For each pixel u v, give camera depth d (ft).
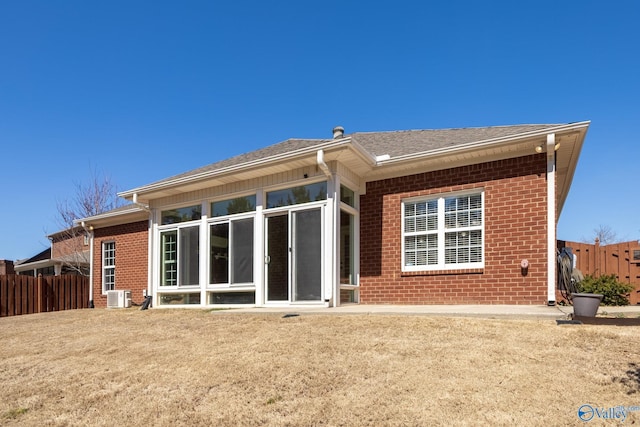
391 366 13.82
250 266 32.68
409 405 10.96
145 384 14.55
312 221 29.86
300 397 12.21
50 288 48.34
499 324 17.85
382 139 39.40
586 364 12.74
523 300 26.05
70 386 15.07
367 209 32.32
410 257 30.55
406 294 29.99
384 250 31.27
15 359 19.57
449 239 29.25
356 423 10.32
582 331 15.89
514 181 27.04
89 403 13.41
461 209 29.01
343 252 31.09
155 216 39.63
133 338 21.61
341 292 30.22
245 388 13.25
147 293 41.93
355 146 27.09
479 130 34.12
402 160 29.58
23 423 12.32
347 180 30.83
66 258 80.59
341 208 30.04
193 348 18.28
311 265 29.45
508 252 26.81
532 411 10.09
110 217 49.14
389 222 31.30
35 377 16.57
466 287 27.96
